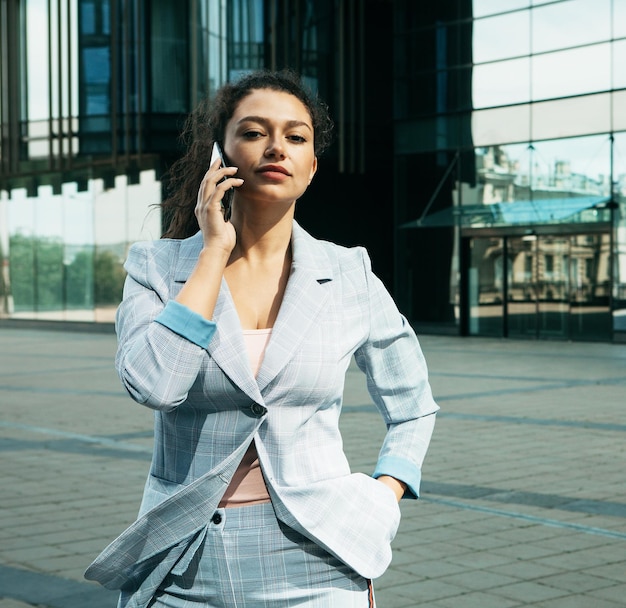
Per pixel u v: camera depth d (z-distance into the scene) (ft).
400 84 83.71
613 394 41.42
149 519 6.19
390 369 6.98
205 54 86.17
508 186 76.74
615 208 69.97
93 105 89.25
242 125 6.38
